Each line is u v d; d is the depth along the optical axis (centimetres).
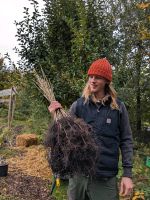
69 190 333
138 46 980
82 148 301
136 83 930
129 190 328
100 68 325
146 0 998
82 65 817
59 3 880
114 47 888
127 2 1008
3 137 949
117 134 330
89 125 320
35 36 877
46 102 892
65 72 824
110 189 325
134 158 759
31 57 876
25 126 1144
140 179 634
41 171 692
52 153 308
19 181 636
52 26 867
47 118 980
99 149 319
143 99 967
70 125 309
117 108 327
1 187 605
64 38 868
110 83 330
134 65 937
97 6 874
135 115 960
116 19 989
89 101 330
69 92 821
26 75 888
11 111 1204
